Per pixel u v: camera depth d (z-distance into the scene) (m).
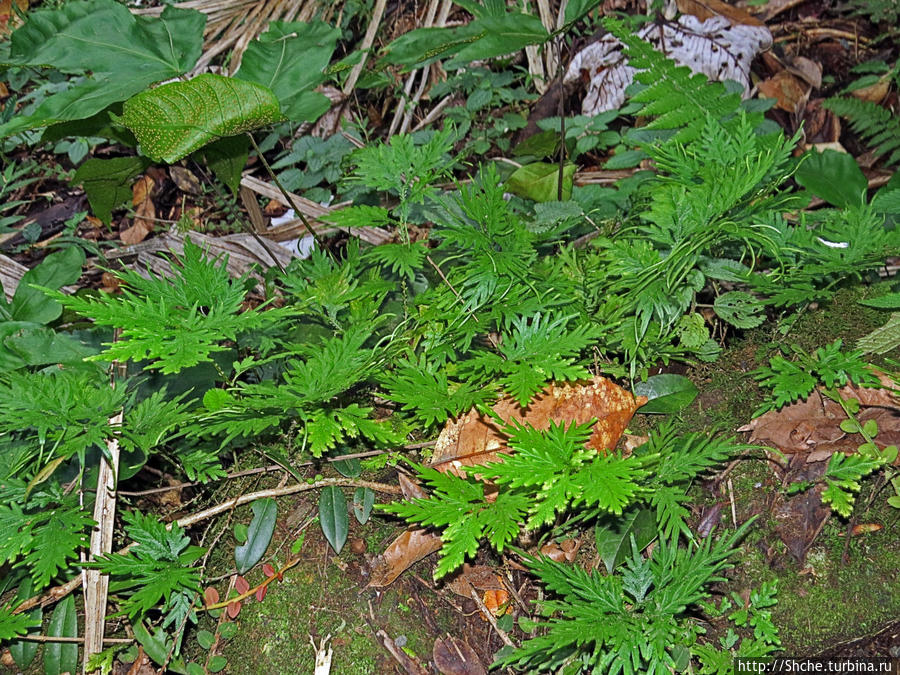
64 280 1.41
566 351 1.22
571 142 1.72
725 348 1.36
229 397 1.22
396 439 1.22
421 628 1.25
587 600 1.22
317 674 1.24
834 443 1.28
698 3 1.87
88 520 1.22
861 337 1.33
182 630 1.24
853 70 1.86
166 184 1.80
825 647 1.24
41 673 1.25
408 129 1.85
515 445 1.16
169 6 1.32
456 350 1.31
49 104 1.27
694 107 1.35
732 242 1.34
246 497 1.29
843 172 1.47
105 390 1.24
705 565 1.20
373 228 1.60
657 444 1.27
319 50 1.33
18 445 1.28
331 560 1.28
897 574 1.25
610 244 1.28
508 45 1.29
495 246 1.27
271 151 1.83
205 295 1.24
